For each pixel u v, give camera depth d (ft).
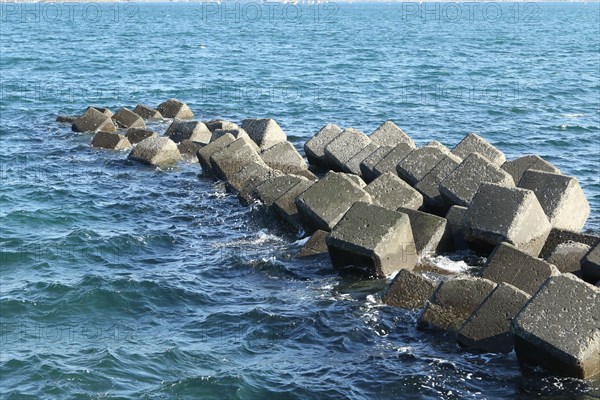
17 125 117.39
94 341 51.78
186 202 80.02
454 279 53.01
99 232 70.90
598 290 46.62
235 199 80.02
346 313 54.65
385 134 88.38
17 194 81.82
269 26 407.64
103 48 249.96
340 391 45.85
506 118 128.77
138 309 56.54
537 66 209.77
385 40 302.86
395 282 56.18
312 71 192.44
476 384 46.29
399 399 45.16
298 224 69.31
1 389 46.44
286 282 60.39
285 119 126.82
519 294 49.78
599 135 115.75
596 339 45.03
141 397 45.57
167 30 361.10
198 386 46.57
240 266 63.46
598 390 44.98
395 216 59.67
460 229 63.31
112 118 116.16
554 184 65.36
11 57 213.66
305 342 51.37
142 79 174.50
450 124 123.65
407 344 50.62
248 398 45.39
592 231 71.05
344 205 65.31
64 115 125.39
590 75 189.57
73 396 45.70
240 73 187.52
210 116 128.47
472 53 247.29
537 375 46.62
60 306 56.75
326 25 423.23
